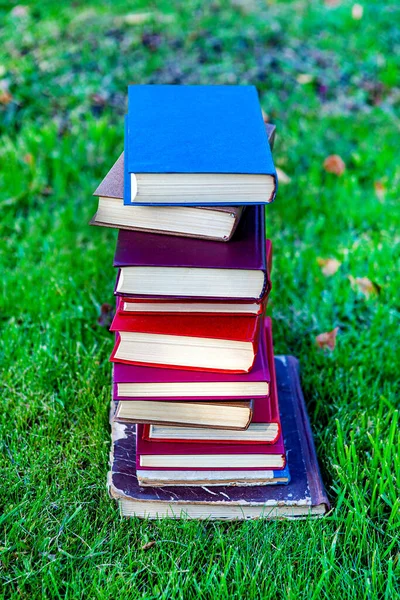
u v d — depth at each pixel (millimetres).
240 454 1265
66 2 2408
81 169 1832
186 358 1234
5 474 1331
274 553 1255
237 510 1279
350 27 2330
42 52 2145
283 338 1539
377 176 1834
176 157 1171
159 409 1252
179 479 1270
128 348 1236
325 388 1456
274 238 1709
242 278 1193
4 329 1527
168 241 1207
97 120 1938
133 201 1169
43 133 1863
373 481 1319
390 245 1685
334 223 1737
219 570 1246
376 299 1594
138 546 1271
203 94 1295
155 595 1218
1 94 1948
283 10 2404
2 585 1231
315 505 1275
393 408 1412
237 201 1174
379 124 1973
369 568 1254
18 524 1269
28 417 1408
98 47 2176
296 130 1927
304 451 1322
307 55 2201
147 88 1308
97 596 1217
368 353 1505
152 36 2236
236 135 1215
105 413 1401
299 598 1217
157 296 1205
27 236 1691
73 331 1536
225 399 1236
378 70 2174
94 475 1336
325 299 1584
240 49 2203
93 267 1628
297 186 1805
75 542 1271
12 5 2389
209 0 2438
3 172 1802
